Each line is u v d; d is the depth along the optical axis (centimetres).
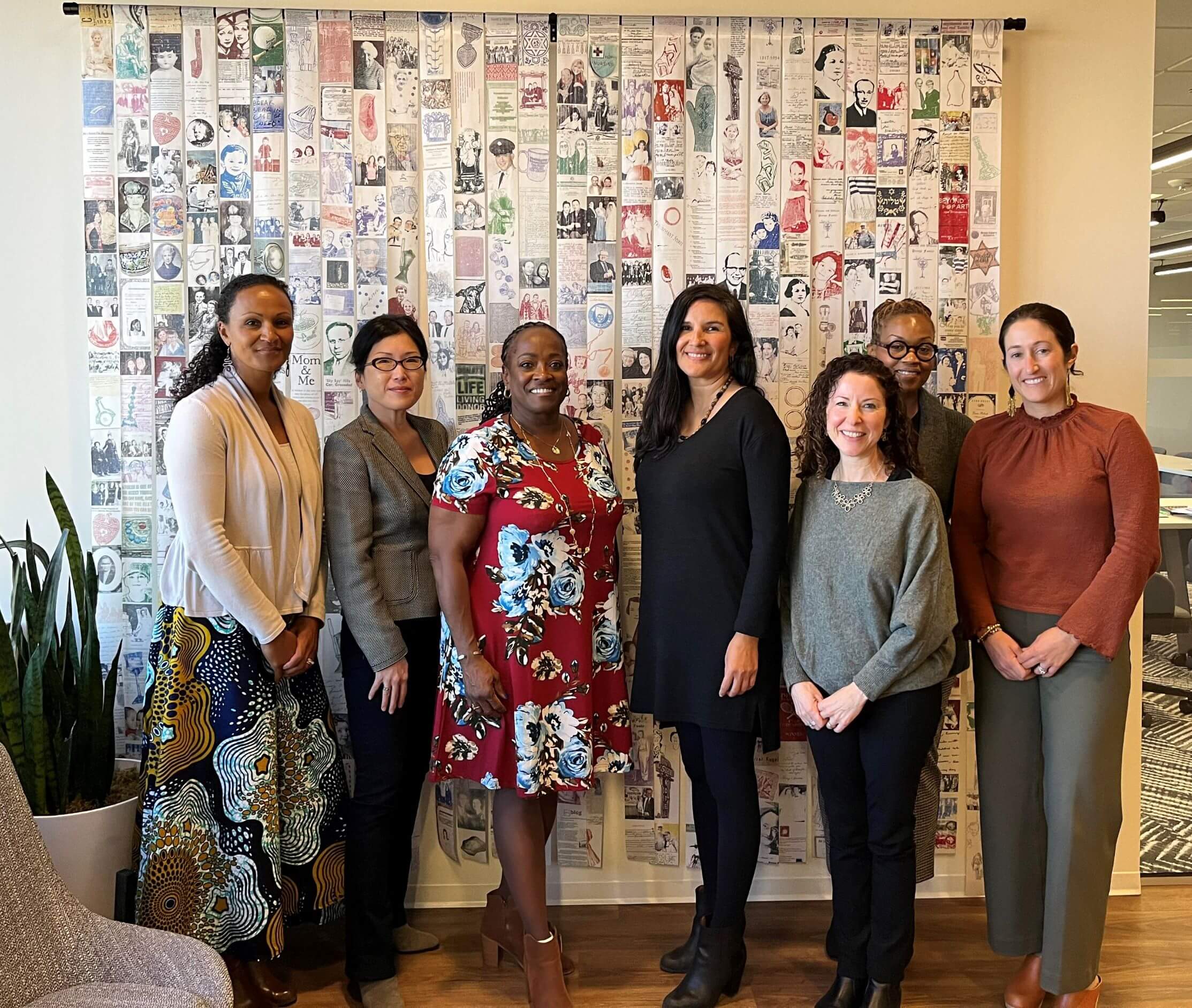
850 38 253
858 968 207
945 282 257
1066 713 201
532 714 202
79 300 256
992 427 216
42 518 259
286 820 212
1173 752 289
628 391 256
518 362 207
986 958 235
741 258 254
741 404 209
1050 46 260
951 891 268
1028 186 262
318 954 239
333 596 254
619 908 263
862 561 197
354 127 250
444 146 250
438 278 253
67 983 158
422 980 226
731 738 210
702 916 225
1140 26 260
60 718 221
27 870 160
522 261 254
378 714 215
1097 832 201
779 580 213
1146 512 196
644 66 251
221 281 251
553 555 204
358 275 253
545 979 203
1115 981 222
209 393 203
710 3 253
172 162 248
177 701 197
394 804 217
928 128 255
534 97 250
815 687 204
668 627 212
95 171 248
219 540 196
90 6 245
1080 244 263
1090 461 201
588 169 252
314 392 254
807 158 254
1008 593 209
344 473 214
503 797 209
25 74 252
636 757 262
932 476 228
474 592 206
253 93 248
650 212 253
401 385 219
